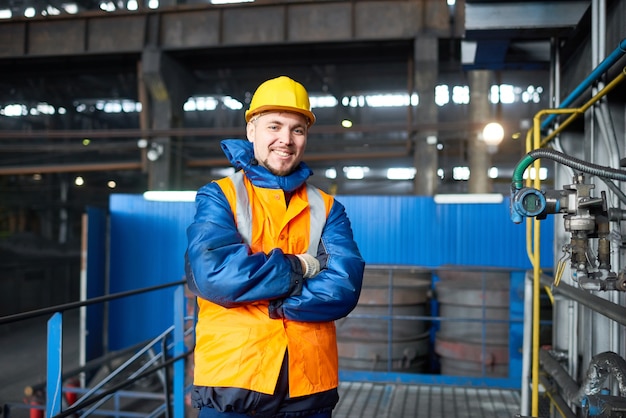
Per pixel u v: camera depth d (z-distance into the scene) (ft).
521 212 5.85
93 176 75.92
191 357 20.30
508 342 18.72
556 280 6.62
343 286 5.38
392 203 26.68
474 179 40.70
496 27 12.08
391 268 19.22
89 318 28.22
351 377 18.84
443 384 18.12
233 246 5.18
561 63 13.39
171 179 45.27
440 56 42.96
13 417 26.91
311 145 51.01
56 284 64.90
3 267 54.34
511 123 39.50
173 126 44.93
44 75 47.60
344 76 51.42
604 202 5.69
